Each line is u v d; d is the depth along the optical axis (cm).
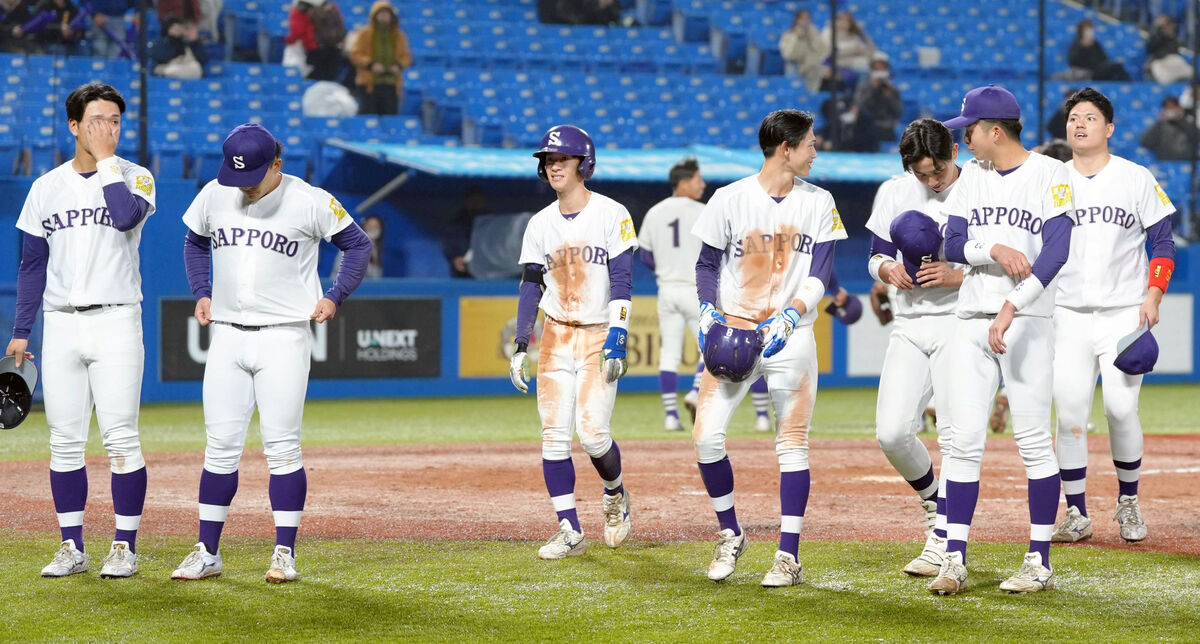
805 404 820
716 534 1012
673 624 704
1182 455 1585
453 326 2680
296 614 727
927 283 835
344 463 1527
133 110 2917
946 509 810
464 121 3266
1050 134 3478
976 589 795
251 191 807
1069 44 3856
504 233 2822
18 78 2806
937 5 3922
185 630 690
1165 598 766
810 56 3619
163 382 2472
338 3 3416
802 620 712
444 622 709
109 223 821
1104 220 959
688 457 1572
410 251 2822
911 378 878
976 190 805
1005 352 776
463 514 1125
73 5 2867
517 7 3606
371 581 823
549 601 763
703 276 840
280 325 821
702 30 3688
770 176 825
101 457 1570
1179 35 3816
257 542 971
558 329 938
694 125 3459
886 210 893
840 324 2861
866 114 3197
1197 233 3059
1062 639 668
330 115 3158
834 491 1262
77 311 826
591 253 925
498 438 1861
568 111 3409
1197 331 3025
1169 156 3516
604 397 926
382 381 2628
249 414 835
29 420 2123
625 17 3719
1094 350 967
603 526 1057
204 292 846
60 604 751
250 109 3089
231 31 3175
